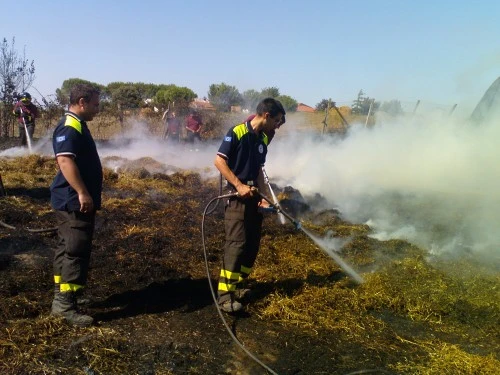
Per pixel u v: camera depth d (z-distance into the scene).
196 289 4.42
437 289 4.56
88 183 3.49
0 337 3.22
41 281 4.33
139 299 4.12
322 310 4.11
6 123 17.72
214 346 3.46
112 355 3.17
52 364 3.01
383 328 3.90
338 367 3.31
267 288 4.47
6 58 17.52
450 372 3.29
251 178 3.94
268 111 3.80
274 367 3.26
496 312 4.21
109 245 5.32
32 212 6.46
